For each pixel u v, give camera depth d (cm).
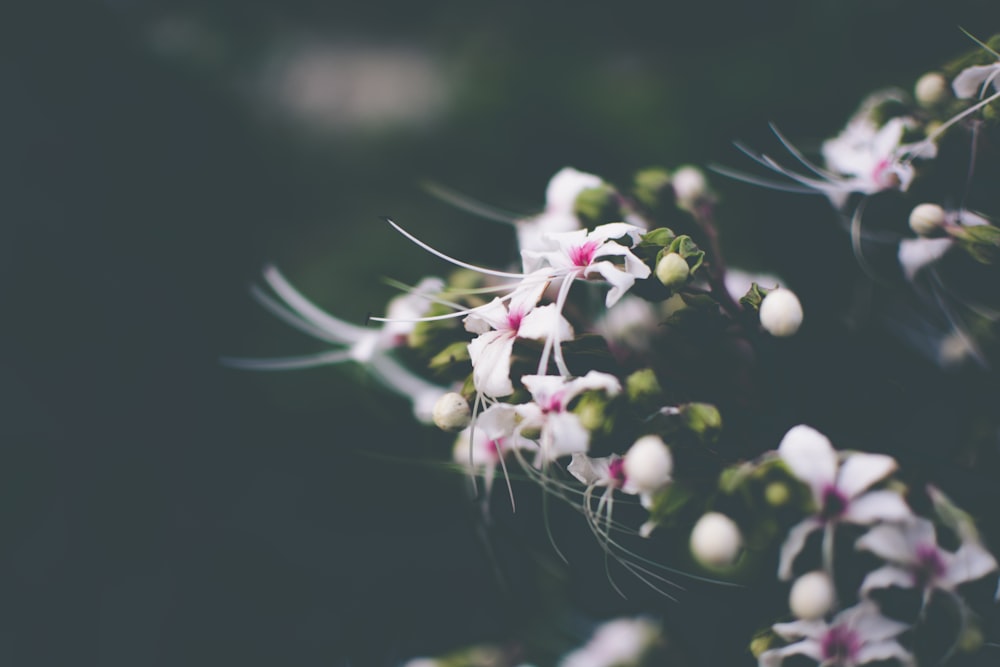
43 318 104
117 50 120
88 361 102
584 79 91
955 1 62
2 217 108
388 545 76
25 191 110
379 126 107
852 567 43
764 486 42
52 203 110
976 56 48
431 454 55
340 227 98
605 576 53
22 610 90
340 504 82
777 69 74
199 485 92
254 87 120
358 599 75
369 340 53
